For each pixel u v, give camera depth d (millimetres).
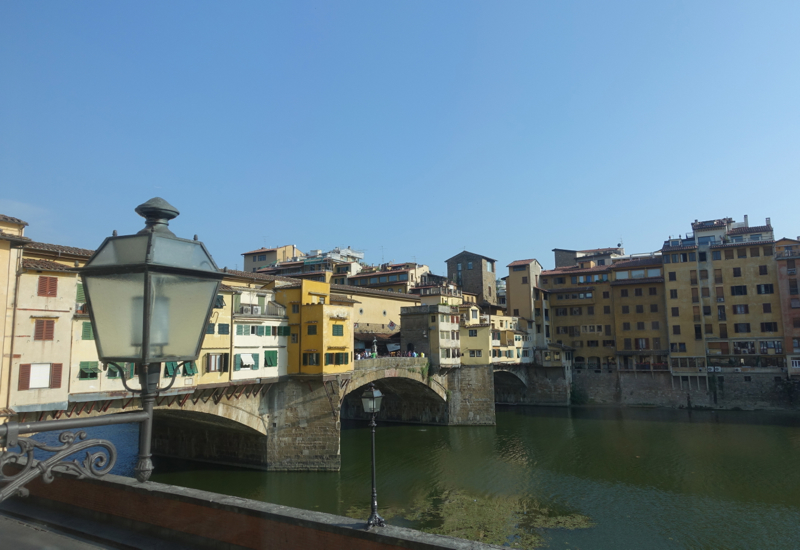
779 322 85625
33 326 31188
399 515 38625
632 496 43500
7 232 31094
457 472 50781
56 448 5531
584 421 79688
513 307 104938
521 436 68500
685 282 93125
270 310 50031
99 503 15281
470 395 77125
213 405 42719
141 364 6094
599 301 103250
